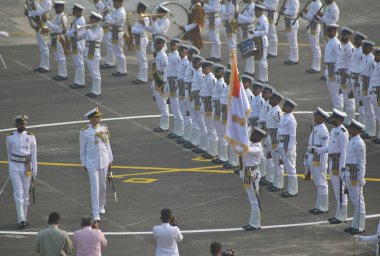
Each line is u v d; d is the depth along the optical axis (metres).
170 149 81.88
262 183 74.31
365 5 118.81
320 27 104.69
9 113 89.81
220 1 102.00
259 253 63.12
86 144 68.94
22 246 64.94
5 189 74.50
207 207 70.62
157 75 84.50
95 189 68.94
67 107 91.25
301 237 65.62
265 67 96.06
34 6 99.19
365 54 82.69
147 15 96.50
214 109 78.69
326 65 86.56
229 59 103.38
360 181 65.75
